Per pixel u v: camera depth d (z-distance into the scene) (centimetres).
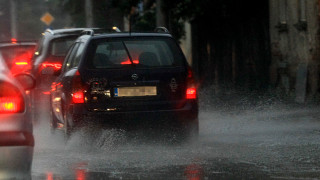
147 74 2578
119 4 5878
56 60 3697
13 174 1539
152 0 6194
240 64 5503
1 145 1525
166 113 2562
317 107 3903
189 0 5453
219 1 5444
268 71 5084
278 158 2169
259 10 5194
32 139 1582
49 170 2019
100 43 2611
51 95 3044
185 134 2584
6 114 1547
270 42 4725
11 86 1567
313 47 4284
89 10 7306
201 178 1859
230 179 1844
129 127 2552
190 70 2628
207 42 6112
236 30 5550
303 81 4284
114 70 2569
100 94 2550
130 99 2559
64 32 3784
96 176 1909
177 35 6300
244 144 2514
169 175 1909
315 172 1925
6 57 4794
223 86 5541
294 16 4434
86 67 2567
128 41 2627
